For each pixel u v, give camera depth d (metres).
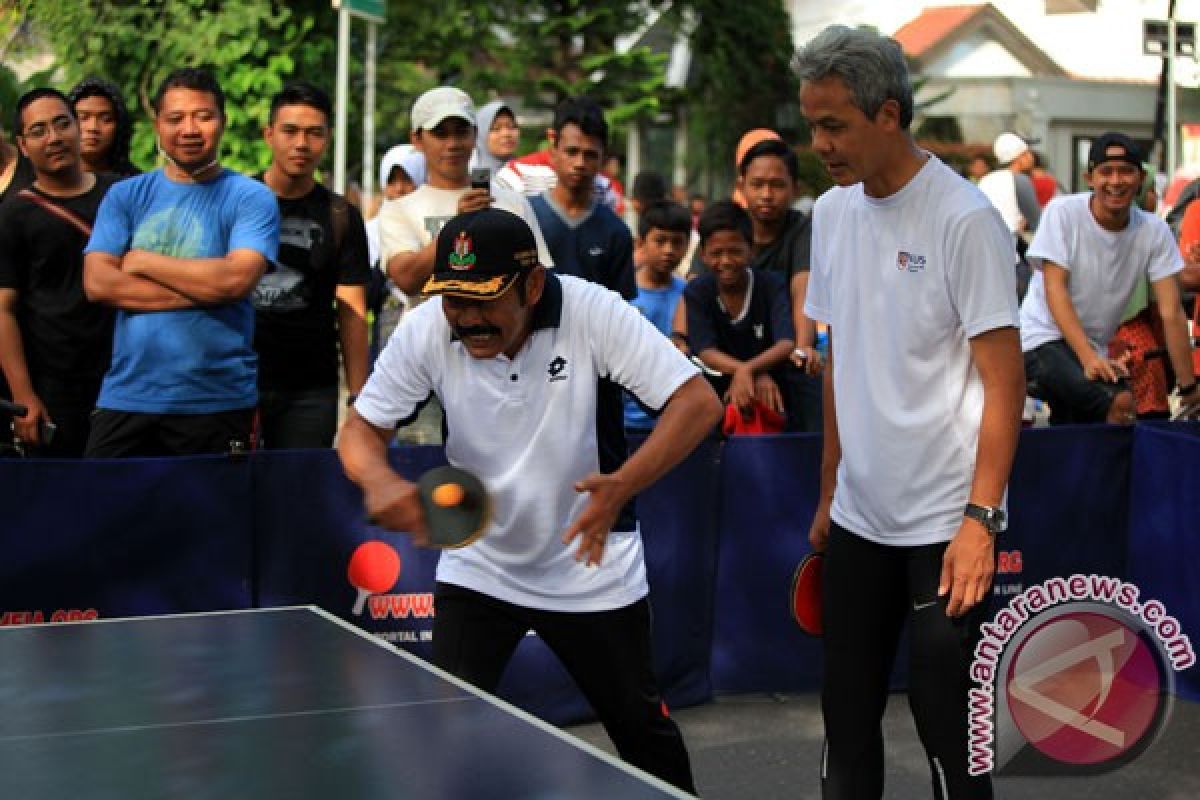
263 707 2.11
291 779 1.80
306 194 5.34
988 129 26.55
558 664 5.00
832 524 3.44
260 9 11.83
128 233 4.86
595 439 3.20
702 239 5.84
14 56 11.86
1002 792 4.34
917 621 3.25
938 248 3.13
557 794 1.75
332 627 2.62
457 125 5.40
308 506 4.77
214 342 4.81
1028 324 6.21
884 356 3.24
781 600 5.25
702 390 3.13
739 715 5.04
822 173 20.88
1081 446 5.40
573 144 5.58
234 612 2.74
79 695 2.18
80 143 5.41
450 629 3.32
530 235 3.02
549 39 20.81
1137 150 5.81
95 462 4.58
